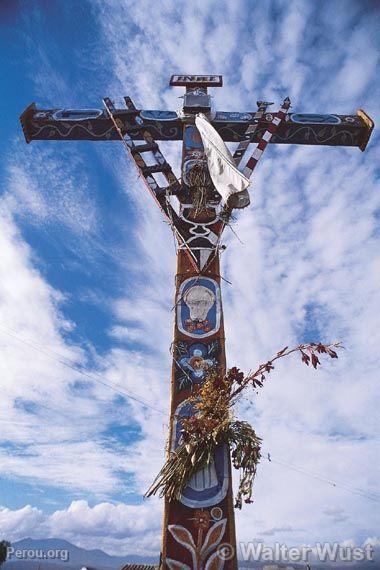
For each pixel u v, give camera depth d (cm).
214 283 1373
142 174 1528
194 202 1485
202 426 1112
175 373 1246
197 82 1825
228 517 1067
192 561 1027
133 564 1316
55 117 1703
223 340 1291
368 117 1675
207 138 1558
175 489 1084
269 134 1588
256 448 1098
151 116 1714
